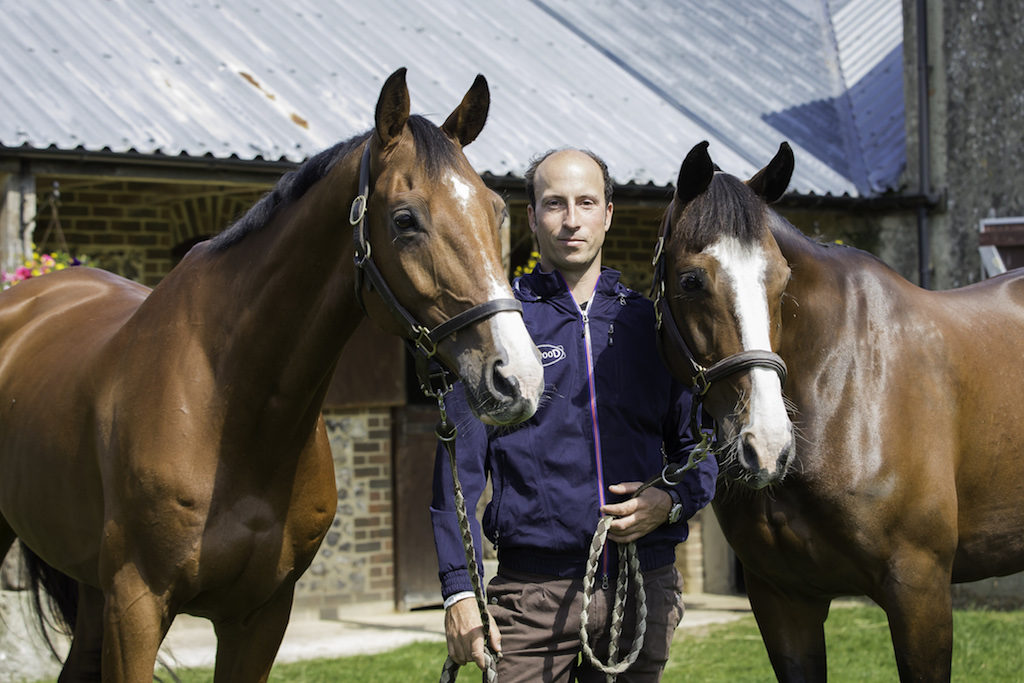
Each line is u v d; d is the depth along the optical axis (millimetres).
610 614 2770
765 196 3270
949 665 3311
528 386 2352
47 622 3848
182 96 6629
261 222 2863
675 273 2957
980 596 7199
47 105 6117
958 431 3455
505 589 2807
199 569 2779
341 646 6430
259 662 3064
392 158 2562
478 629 2633
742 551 3430
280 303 2781
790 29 10500
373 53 7824
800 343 3328
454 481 2639
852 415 3270
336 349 2840
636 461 2824
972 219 7773
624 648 2791
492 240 2490
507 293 2443
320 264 2760
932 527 3266
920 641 3256
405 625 7059
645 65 9211
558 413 2797
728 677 5484
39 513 3207
